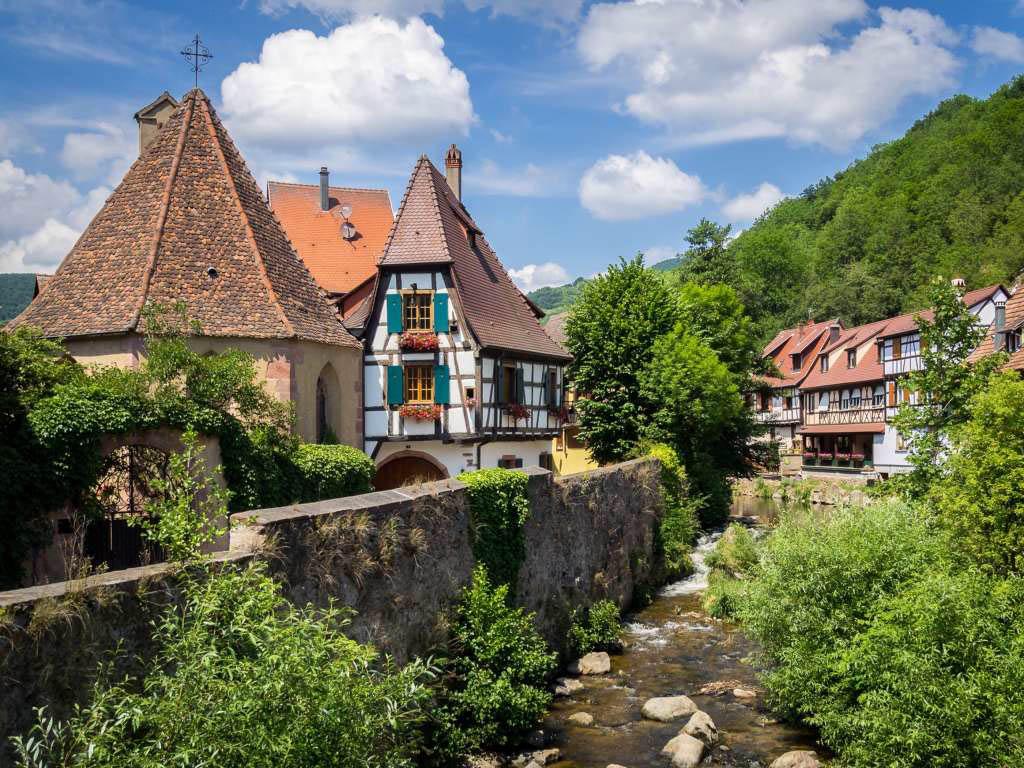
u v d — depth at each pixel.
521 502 15.01
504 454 28.81
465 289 27.83
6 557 12.52
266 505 15.76
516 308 32.34
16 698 5.93
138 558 14.63
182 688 5.50
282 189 34.09
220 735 5.30
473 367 26.69
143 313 16.64
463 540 13.20
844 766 10.84
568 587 17.25
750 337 40.38
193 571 7.26
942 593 9.89
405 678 6.92
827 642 11.87
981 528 11.92
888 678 9.67
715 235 60.91
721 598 20.27
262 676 5.54
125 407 13.93
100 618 6.60
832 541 12.40
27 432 12.95
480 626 12.63
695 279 60.47
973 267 73.25
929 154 93.12
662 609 21.23
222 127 22.19
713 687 14.76
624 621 19.92
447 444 26.98
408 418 26.73
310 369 20.48
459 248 29.03
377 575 10.77
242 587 6.45
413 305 27.20
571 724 13.12
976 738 8.94
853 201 95.75
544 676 13.91
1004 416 12.23
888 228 85.75
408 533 11.58
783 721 13.19
